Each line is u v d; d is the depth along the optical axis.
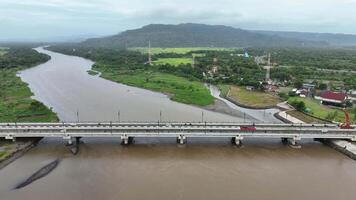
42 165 79.62
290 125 103.31
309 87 186.25
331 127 102.75
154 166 80.12
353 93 169.00
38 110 127.94
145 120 120.62
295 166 81.69
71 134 91.94
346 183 72.88
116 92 176.00
